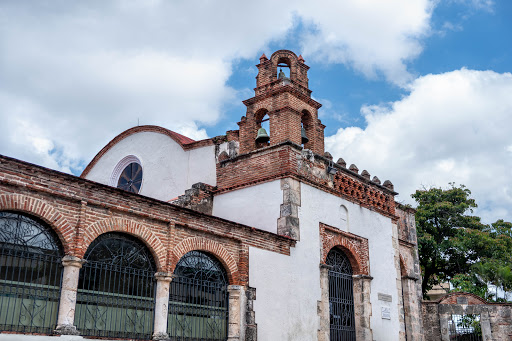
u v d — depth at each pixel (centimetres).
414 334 2584
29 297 1166
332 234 2052
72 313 1201
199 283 1551
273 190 1938
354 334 2066
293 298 1784
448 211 3919
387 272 2300
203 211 2069
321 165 2094
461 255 3775
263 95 2138
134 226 1376
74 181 1259
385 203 2441
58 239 1239
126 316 1345
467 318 2848
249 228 1681
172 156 2480
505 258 3678
